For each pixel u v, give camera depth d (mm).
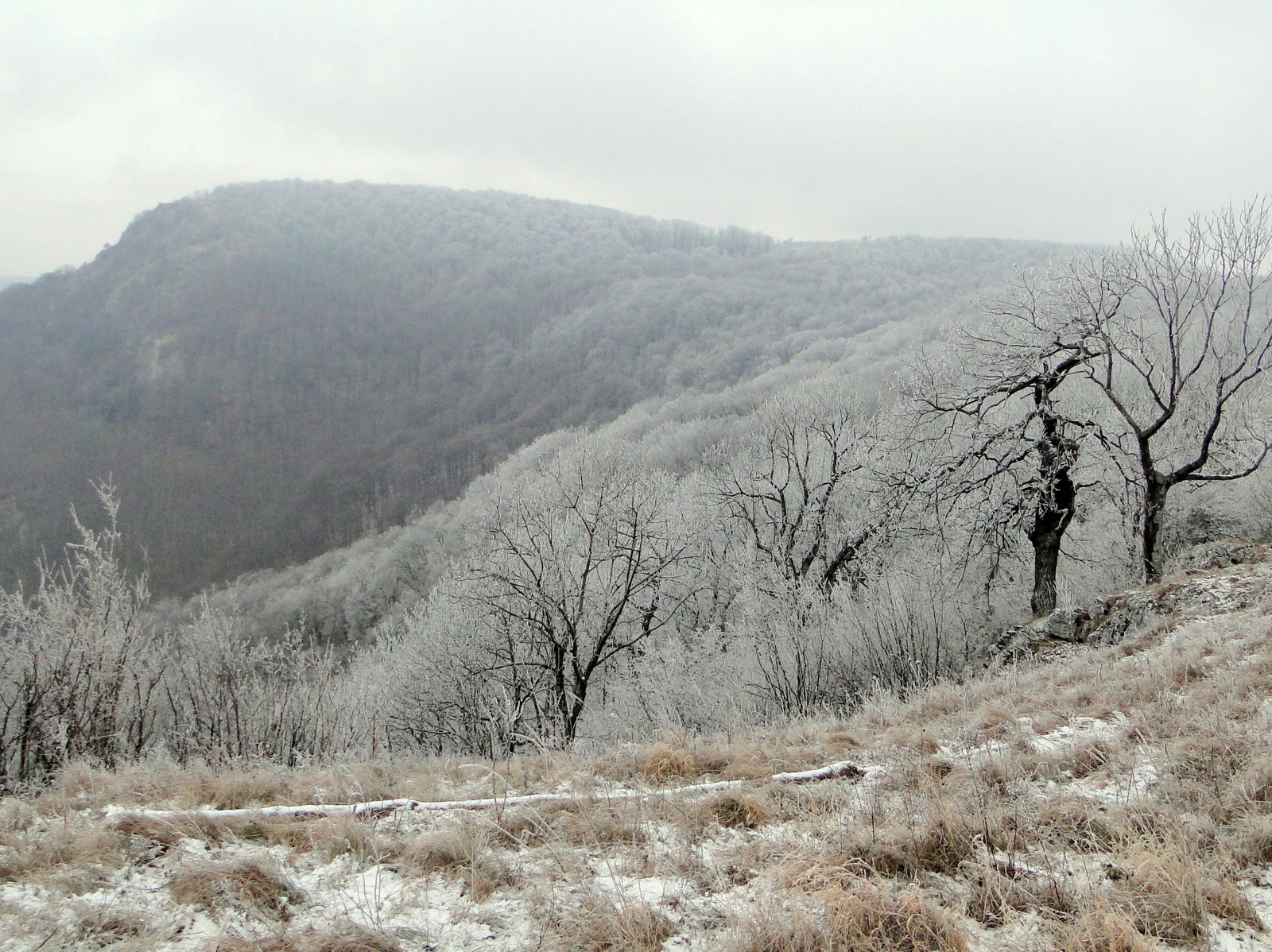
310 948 3420
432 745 16234
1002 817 4789
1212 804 4676
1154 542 14234
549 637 13523
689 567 20344
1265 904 3812
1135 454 15508
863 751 6805
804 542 21562
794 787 5621
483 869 4227
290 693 10406
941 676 13469
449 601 16781
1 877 3977
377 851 4430
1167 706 6605
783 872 4184
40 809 5117
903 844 4492
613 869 4312
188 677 9922
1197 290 13781
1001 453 15344
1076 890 3871
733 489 22578
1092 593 16125
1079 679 9016
